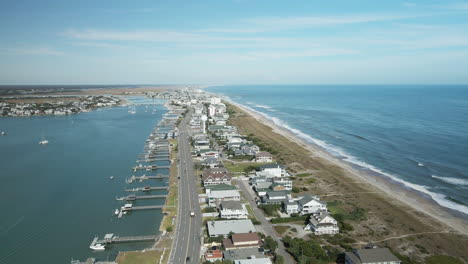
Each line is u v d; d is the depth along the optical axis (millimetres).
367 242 92688
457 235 97250
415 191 134375
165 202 123250
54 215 114250
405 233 98250
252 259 79562
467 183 142250
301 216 108000
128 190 136875
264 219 107500
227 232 95000
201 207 118125
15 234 101125
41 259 87250
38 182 148500
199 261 82812
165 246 90812
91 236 99125
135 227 104312
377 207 117562
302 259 79938
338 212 112125
